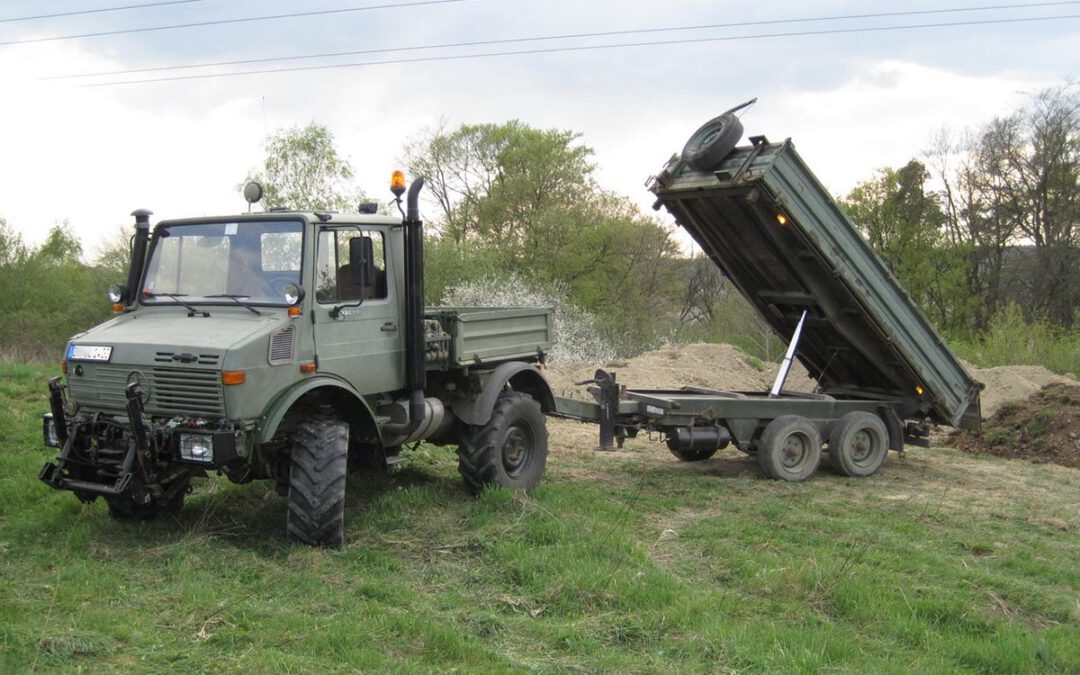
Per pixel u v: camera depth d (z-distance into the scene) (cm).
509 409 807
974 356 2278
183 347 619
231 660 441
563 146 3766
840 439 998
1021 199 3638
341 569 597
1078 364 2144
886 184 3912
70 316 2705
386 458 749
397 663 448
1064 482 1029
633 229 3541
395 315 749
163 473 638
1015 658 496
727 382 1630
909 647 522
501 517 720
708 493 883
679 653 480
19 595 521
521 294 2659
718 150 888
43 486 774
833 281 940
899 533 761
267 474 701
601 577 575
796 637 505
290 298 645
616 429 952
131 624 480
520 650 479
